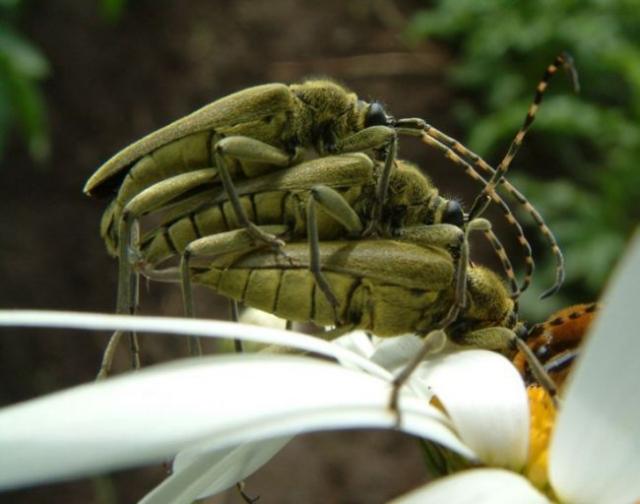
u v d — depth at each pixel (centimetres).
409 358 10
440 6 38
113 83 36
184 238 10
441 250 10
